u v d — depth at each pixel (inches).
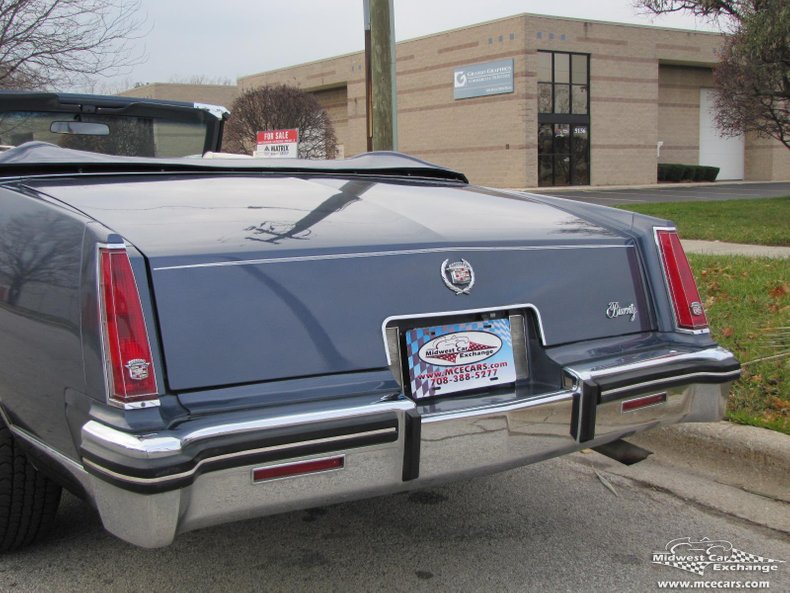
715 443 156.9
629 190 1246.9
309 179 136.2
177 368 88.9
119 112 191.5
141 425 85.1
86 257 91.9
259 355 92.8
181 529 86.5
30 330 101.3
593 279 117.3
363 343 98.4
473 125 1360.7
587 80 1346.0
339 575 117.7
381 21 300.4
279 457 87.8
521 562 121.8
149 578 116.9
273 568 119.9
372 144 310.3
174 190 117.7
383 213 116.4
